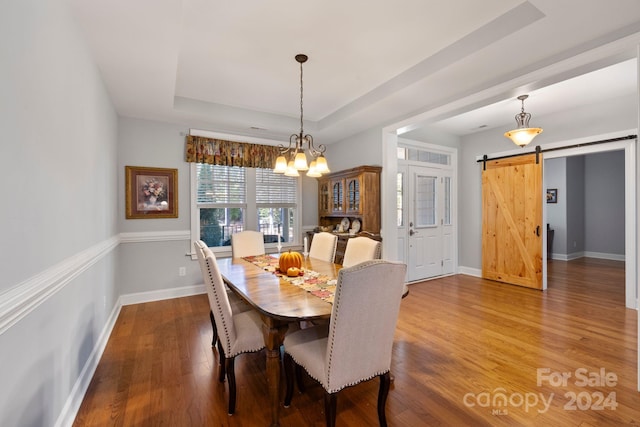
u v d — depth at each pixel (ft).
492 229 16.67
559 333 9.59
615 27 6.58
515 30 6.78
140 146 12.84
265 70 9.90
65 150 5.53
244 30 7.70
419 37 8.02
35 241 4.25
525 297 13.46
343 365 4.98
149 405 6.22
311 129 15.25
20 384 3.88
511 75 8.82
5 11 3.52
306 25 7.50
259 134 15.35
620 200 22.54
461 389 6.75
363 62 9.38
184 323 10.58
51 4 4.90
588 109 13.00
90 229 7.38
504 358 8.07
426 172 17.02
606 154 23.26
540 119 14.58
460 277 17.40
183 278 13.84
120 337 9.43
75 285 6.12
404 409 6.10
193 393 6.63
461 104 10.34
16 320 3.74
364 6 6.77
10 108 3.62
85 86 6.93
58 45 5.21
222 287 6.04
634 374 7.25
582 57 7.28
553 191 23.79
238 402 6.34
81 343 6.53
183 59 9.18
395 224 13.99
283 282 7.38
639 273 6.54
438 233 17.56
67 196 5.62
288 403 6.22
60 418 5.27
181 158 13.76
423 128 16.49
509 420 5.75
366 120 13.41
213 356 8.27
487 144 17.01
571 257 23.40
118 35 6.89
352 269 4.65
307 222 17.49
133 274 12.78
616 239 22.80
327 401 5.00
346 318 4.78
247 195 15.57
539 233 14.73
